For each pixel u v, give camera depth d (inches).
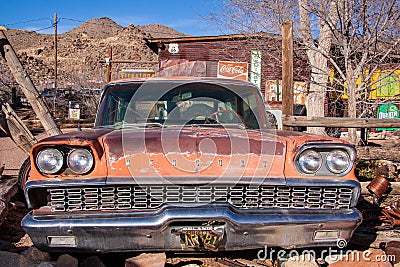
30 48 4156.0
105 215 111.6
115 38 3865.7
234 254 139.2
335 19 333.7
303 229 116.0
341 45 340.8
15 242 153.7
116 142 115.4
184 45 710.5
